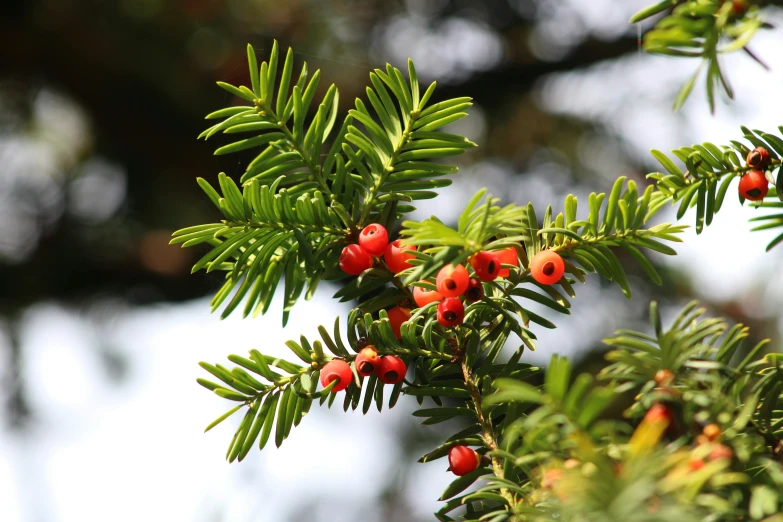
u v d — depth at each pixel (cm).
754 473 80
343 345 86
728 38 79
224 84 87
